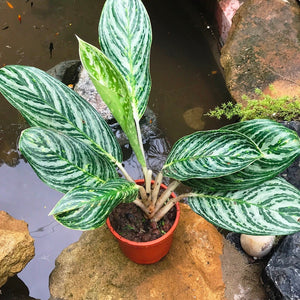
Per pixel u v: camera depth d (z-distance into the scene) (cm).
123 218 67
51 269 79
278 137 49
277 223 49
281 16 106
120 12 57
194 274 74
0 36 125
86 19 132
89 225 43
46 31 127
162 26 126
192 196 57
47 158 50
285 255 69
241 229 50
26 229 77
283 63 98
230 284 73
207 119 100
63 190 52
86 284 74
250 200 52
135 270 75
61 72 109
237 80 98
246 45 103
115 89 48
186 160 49
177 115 102
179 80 110
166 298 72
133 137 53
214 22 125
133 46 57
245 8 109
